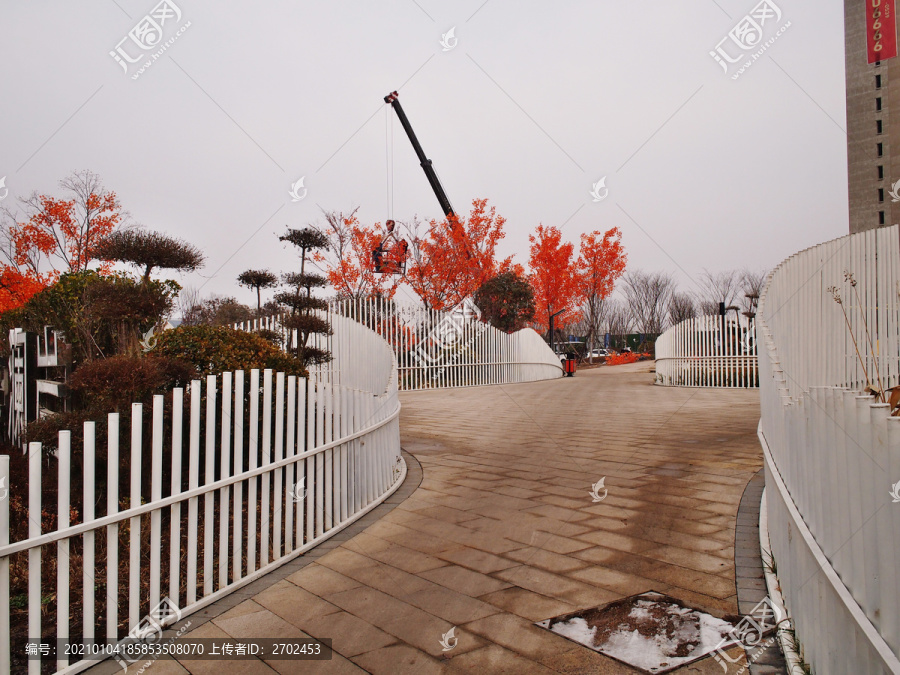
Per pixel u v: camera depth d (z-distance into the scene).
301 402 5.11
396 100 27.17
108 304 5.95
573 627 3.47
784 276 7.27
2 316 11.73
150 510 3.58
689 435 9.34
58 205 16.75
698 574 4.12
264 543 4.57
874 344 8.13
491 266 28.42
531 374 24.55
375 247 23.94
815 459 2.89
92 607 3.25
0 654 2.78
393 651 3.29
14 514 5.47
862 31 18.97
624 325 56.84
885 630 2.01
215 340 6.74
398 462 8.15
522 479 7.06
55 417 5.25
